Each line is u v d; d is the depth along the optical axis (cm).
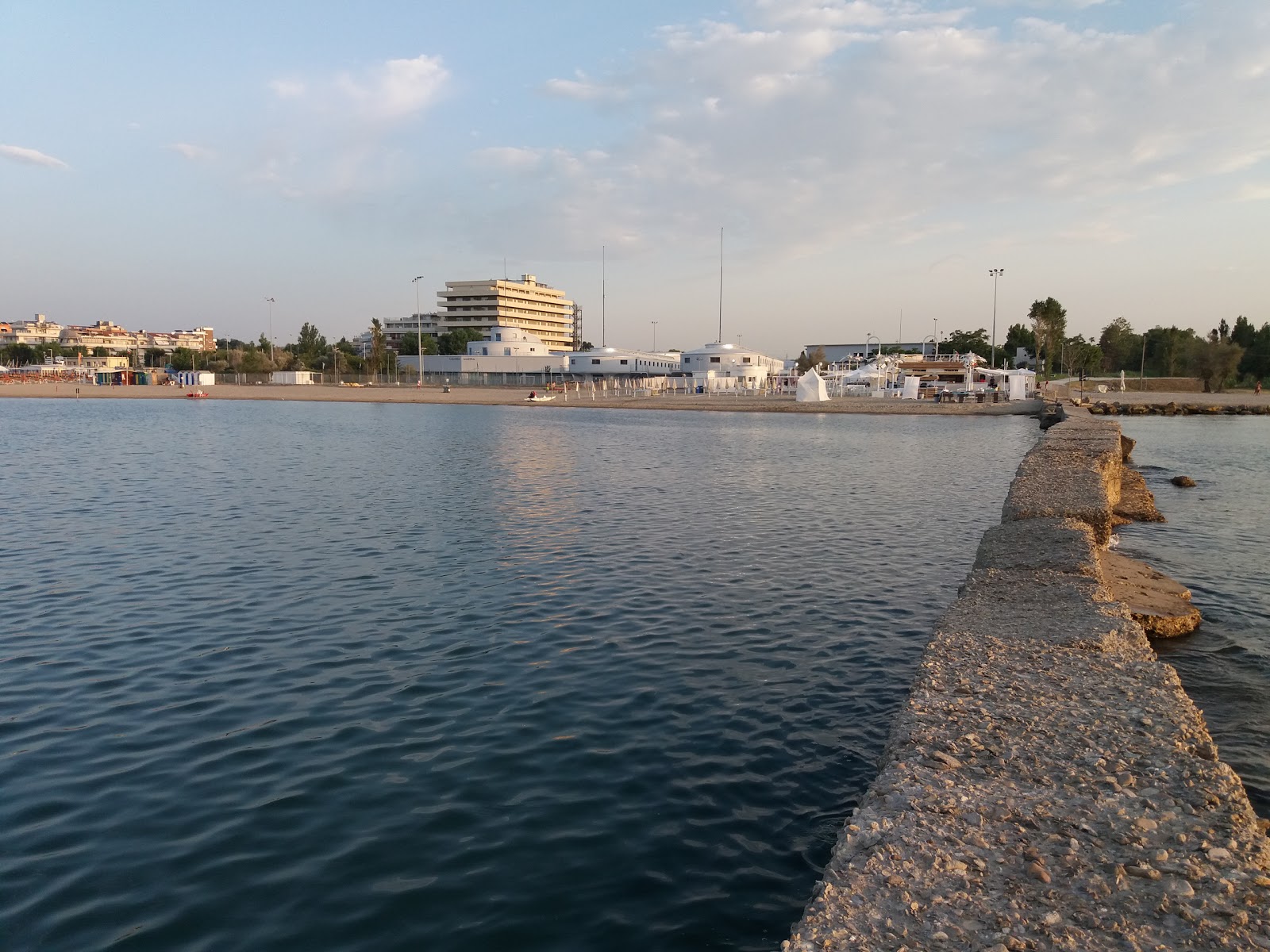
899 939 327
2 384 13575
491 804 746
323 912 593
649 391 11738
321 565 1698
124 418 7125
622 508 2431
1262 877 360
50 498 2602
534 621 1317
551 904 602
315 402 10638
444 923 580
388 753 853
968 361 10525
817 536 2006
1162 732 520
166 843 684
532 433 5609
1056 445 2472
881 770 517
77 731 909
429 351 18362
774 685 1045
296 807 743
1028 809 426
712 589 1506
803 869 648
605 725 922
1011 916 340
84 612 1371
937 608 1390
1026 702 576
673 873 641
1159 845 390
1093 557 1057
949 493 2734
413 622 1314
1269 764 825
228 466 3497
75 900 607
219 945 558
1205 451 4391
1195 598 1453
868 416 7806
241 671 1100
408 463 3653
